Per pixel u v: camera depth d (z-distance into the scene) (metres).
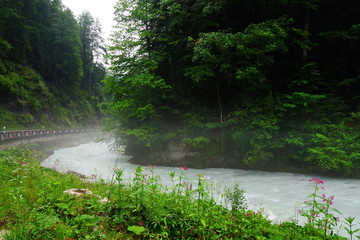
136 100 17.22
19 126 30.25
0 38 34.25
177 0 17.30
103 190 5.38
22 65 39.50
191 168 14.89
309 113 13.84
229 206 5.66
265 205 6.90
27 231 2.50
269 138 13.45
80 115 51.41
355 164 11.02
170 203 3.38
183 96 17.58
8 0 36.06
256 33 12.14
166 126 17.92
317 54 15.55
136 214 3.19
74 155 20.58
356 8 14.52
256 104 13.83
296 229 3.62
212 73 14.27
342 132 11.61
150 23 19.08
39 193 3.99
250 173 13.02
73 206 3.32
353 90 14.27
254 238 3.14
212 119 16.55
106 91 18.28
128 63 17.69
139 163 16.75
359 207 6.87
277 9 14.86
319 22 16.03
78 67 52.53
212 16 16.09
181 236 2.93
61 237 2.44
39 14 46.28
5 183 4.72
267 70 15.41
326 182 10.49
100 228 2.80
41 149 21.64
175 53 17.50
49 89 43.78
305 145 12.72
